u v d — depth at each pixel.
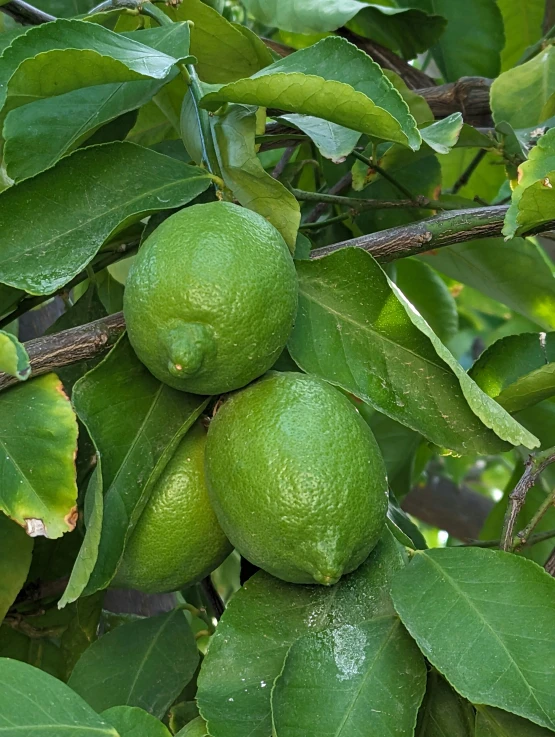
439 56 0.58
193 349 0.28
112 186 0.33
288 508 0.28
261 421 0.29
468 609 0.28
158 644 0.37
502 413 0.30
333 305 0.34
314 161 0.53
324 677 0.28
